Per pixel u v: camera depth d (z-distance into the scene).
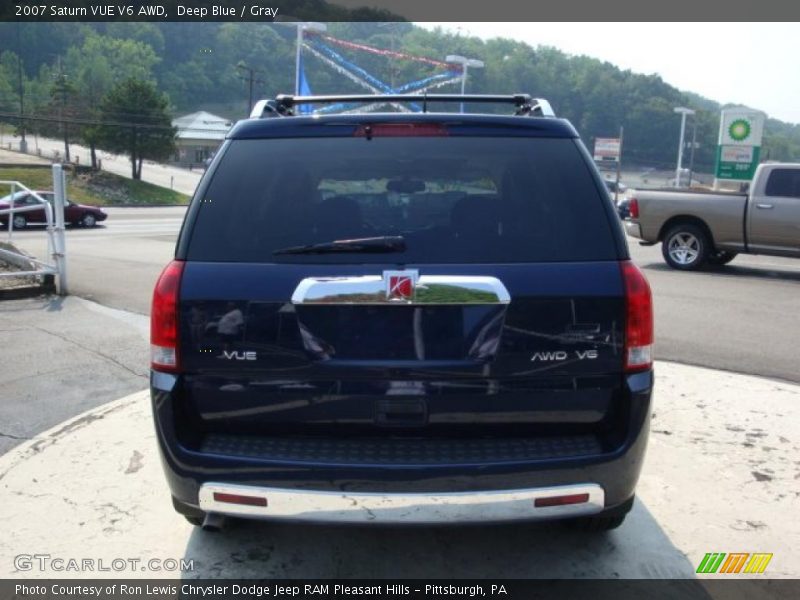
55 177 9.23
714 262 13.55
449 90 48.66
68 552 3.34
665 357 6.59
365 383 2.73
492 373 2.71
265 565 3.26
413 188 2.97
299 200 2.90
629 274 2.76
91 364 6.34
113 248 17.06
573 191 2.89
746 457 4.36
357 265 2.74
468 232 2.82
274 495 2.69
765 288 10.58
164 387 2.77
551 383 2.74
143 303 9.02
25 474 4.12
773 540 3.45
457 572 3.21
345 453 2.71
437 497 2.65
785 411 5.14
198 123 79.94
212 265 2.78
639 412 2.74
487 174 2.98
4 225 26.30
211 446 2.77
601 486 2.72
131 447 4.49
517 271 2.73
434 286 2.68
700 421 4.94
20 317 8.13
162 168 78.00
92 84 80.50
